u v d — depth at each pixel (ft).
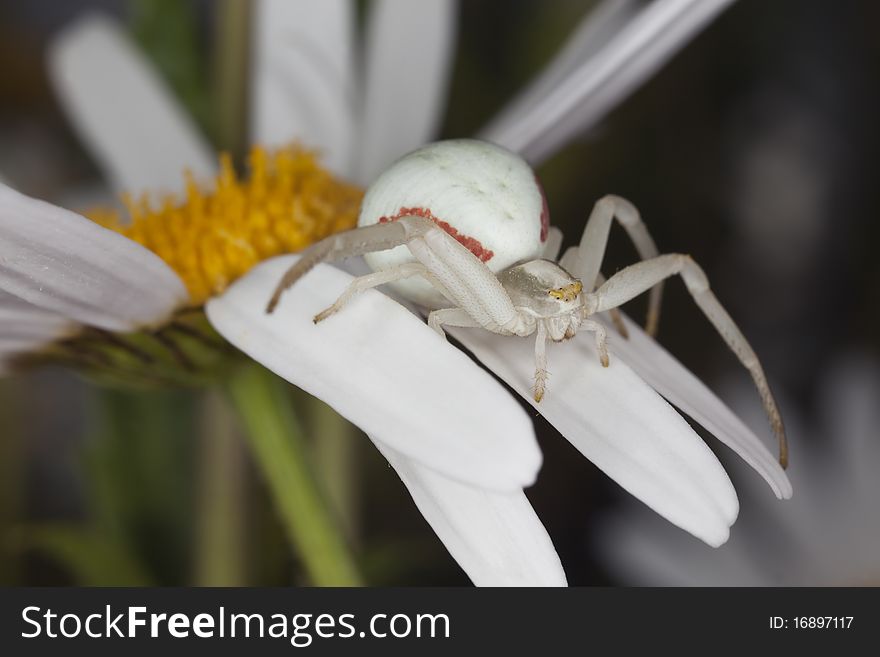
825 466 0.34
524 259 0.22
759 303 0.36
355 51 0.31
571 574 0.34
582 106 0.28
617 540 0.33
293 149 0.28
